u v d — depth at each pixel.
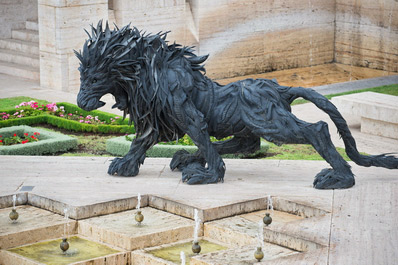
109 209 8.54
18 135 14.09
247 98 9.23
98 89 9.16
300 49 24.98
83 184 9.30
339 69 25.52
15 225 8.05
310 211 8.41
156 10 20.52
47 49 19.62
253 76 23.55
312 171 10.14
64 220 8.27
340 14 25.64
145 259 7.49
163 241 7.91
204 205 8.39
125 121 15.11
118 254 7.53
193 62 9.35
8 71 21.78
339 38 25.88
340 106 15.26
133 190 9.05
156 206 8.78
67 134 14.70
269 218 8.07
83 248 7.77
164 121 9.41
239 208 8.53
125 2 19.86
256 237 7.72
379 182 9.50
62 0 18.97
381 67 24.66
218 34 22.34
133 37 9.13
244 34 23.08
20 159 10.62
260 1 23.30
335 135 14.81
